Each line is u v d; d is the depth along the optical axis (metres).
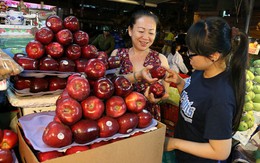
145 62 1.57
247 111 1.74
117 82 0.92
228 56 1.00
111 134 0.85
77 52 1.16
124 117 0.88
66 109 0.79
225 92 0.97
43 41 1.10
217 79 1.03
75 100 0.82
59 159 0.67
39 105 1.08
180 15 6.51
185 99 1.14
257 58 2.75
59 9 5.09
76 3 6.41
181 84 1.37
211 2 5.23
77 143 0.81
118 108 0.87
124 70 1.56
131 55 1.60
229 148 0.95
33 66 1.06
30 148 0.77
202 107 1.03
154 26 1.46
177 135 1.25
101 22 6.98
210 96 1.00
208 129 0.96
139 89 1.47
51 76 1.12
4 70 0.89
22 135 0.88
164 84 1.57
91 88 0.96
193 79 1.18
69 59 1.16
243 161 1.60
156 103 1.48
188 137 1.13
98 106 0.83
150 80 1.25
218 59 1.00
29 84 1.06
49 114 1.02
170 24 6.65
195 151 1.00
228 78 1.01
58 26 1.14
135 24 1.47
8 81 1.19
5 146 0.94
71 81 0.83
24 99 1.04
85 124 0.80
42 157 0.74
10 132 0.98
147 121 0.93
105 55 1.33
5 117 1.22
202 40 0.93
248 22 2.46
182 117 1.18
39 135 0.83
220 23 0.96
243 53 0.99
